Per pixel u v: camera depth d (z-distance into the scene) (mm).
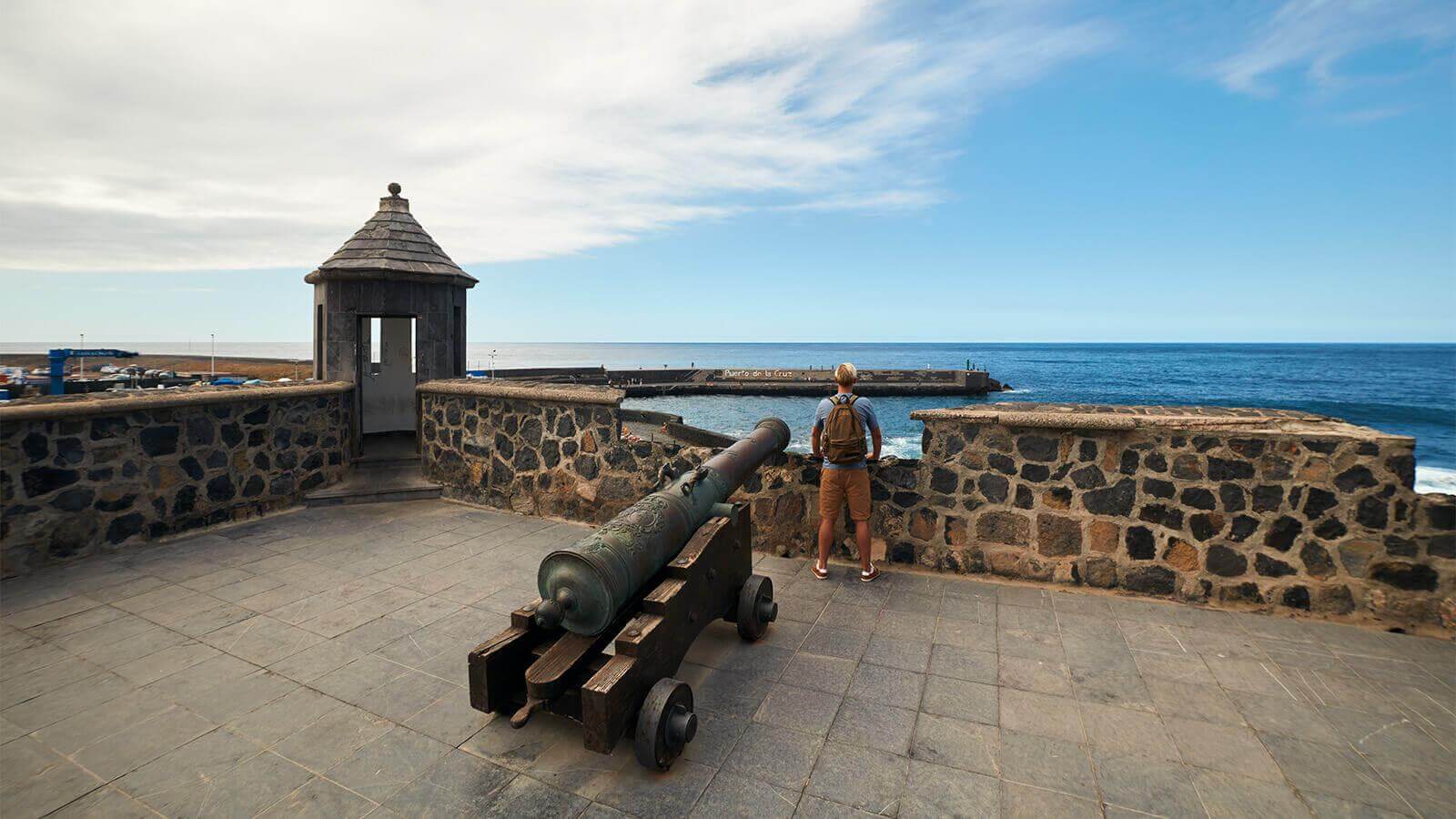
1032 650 3729
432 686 3330
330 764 2711
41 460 4859
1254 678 3400
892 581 4816
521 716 2734
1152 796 2539
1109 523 4543
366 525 6184
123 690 3254
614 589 2896
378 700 3197
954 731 2967
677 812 2457
